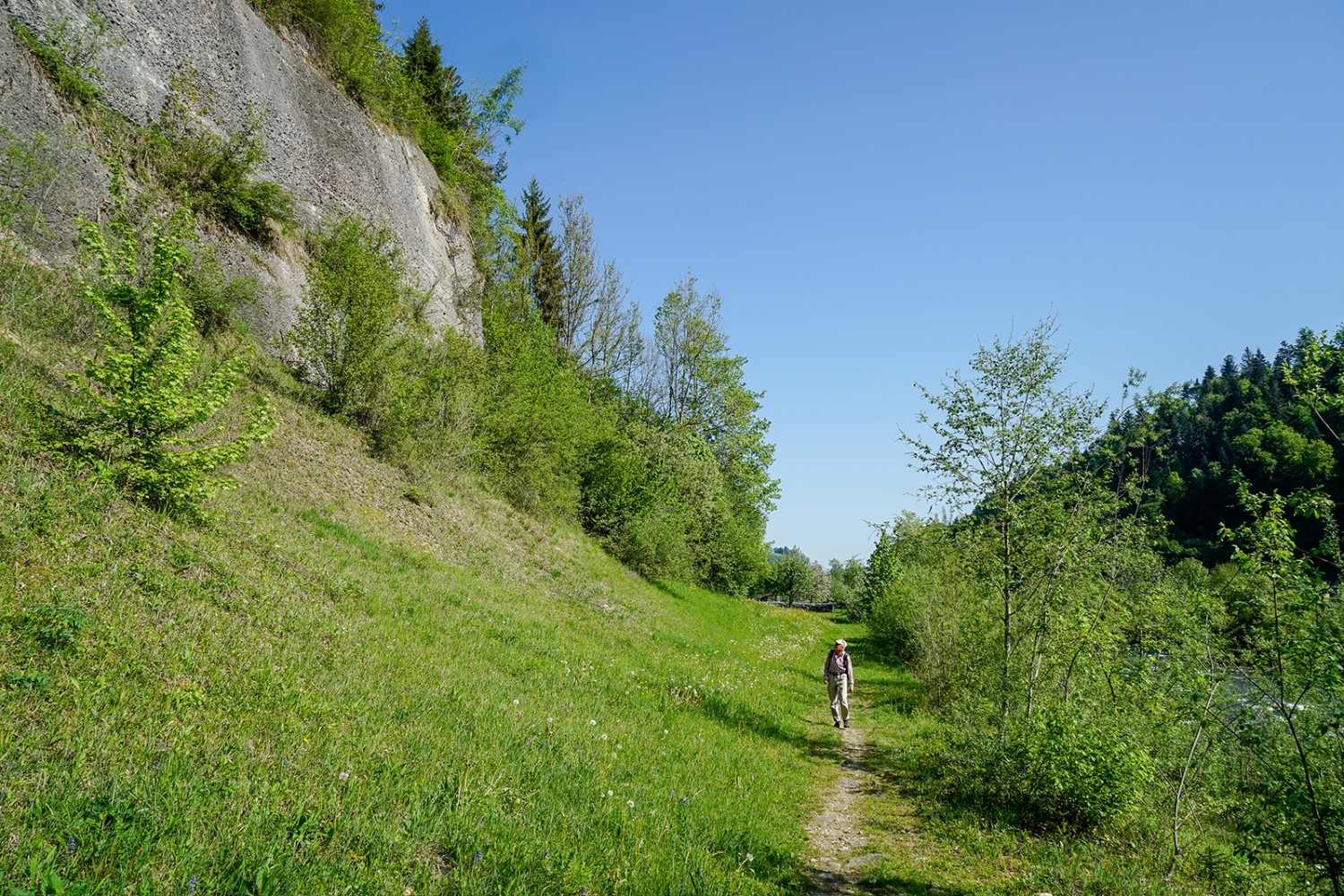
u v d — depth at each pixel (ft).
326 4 78.54
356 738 19.76
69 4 47.44
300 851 13.61
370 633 29.27
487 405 76.43
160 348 28.12
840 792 33.65
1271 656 20.65
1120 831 27.30
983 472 36.86
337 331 58.59
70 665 17.28
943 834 27.09
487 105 146.72
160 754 15.20
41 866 10.66
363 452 56.70
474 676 29.50
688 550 117.80
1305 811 19.36
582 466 99.81
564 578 65.00
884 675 78.89
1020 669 37.27
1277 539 20.11
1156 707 31.48
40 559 20.99
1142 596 34.14
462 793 18.22
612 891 16.40
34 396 28.19
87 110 46.47
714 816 24.17
